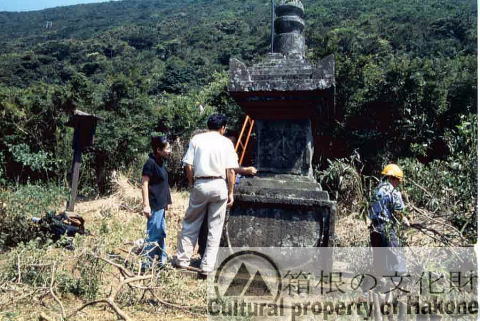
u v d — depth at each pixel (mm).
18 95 14312
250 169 5406
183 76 48719
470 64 13203
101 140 12945
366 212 4594
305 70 5215
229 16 95312
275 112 5434
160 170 4941
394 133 12289
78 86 14203
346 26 50031
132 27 101250
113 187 12102
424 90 12219
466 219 4305
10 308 3510
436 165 5363
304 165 5438
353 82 12516
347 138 12367
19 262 3988
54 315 3424
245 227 5188
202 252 5496
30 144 13164
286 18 5727
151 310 3697
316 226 5039
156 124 15156
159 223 4875
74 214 6941
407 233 4477
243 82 5270
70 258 4246
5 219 6066
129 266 4469
